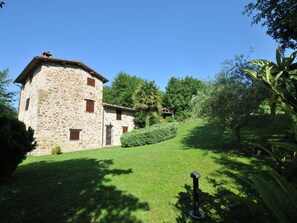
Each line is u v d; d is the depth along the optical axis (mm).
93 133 18578
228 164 6922
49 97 15500
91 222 3639
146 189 5188
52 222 3650
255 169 6027
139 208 4148
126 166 7699
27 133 6730
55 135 15547
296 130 1105
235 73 8391
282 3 5875
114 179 6086
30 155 14109
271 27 7223
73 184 5727
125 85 36750
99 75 19422
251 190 4637
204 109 8797
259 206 1115
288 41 7320
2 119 6203
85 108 18047
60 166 8500
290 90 1243
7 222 3660
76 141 16953
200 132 17094
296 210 823
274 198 851
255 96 7195
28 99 17297
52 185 5688
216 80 8844
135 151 11516
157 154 9562
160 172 6617
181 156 8531
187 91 36188
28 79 18094
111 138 20625
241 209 3855
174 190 5086
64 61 16312
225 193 4656
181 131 20266
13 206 4309
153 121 23266
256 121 7527
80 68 17906
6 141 5855
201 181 5562
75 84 17328
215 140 11961
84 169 7574
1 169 5828
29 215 3914
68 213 3973
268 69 1202
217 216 3738
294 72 1207
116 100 33688
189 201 4449
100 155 11297
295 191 851
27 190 5297
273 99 1215
